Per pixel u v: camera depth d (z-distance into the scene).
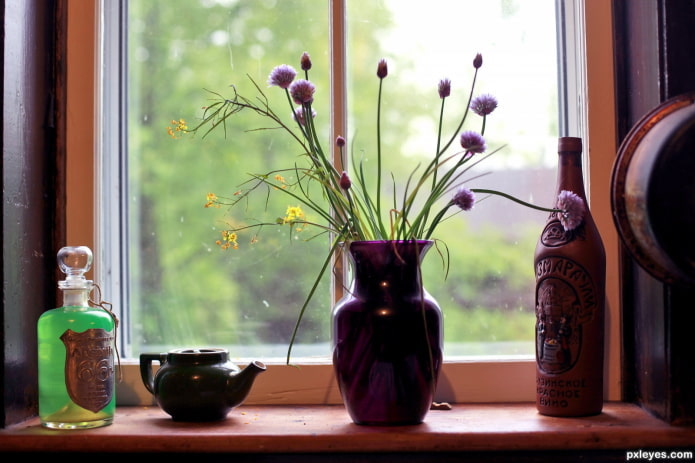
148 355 1.55
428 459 1.45
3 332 1.48
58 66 1.62
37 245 1.57
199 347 1.66
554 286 1.50
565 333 1.50
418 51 1.67
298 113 1.54
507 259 1.67
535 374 1.61
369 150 1.67
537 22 1.67
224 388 1.50
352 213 1.50
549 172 1.67
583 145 1.62
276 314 1.66
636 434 1.42
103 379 1.50
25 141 1.54
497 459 1.45
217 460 1.46
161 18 1.68
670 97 1.46
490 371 1.62
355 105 1.67
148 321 1.67
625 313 1.59
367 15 1.67
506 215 1.67
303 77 1.67
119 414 1.56
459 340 1.66
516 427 1.45
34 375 1.55
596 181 1.61
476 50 1.67
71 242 1.61
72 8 1.62
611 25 1.62
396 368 1.45
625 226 1.44
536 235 1.67
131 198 1.67
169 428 1.47
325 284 1.66
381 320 1.46
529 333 1.66
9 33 1.50
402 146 1.67
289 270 1.67
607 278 1.60
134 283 1.67
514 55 1.67
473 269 1.67
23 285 1.53
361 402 1.46
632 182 1.42
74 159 1.62
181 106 1.68
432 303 1.48
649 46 1.51
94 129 1.62
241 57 1.68
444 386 1.61
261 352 1.66
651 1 1.50
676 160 1.39
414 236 1.50
